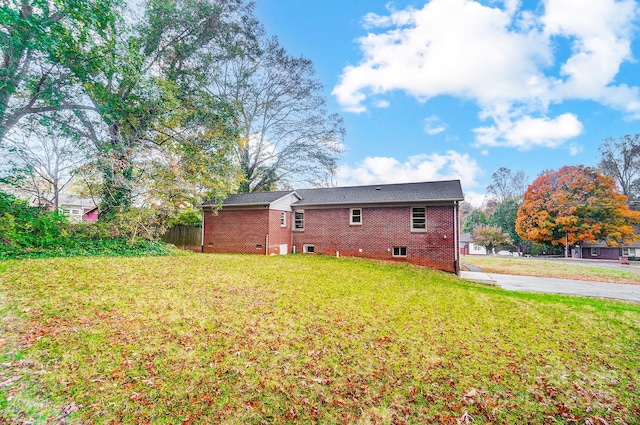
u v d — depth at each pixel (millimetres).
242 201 15680
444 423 2723
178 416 2578
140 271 7598
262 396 2951
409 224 13812
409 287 8273
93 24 9672
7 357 3158
